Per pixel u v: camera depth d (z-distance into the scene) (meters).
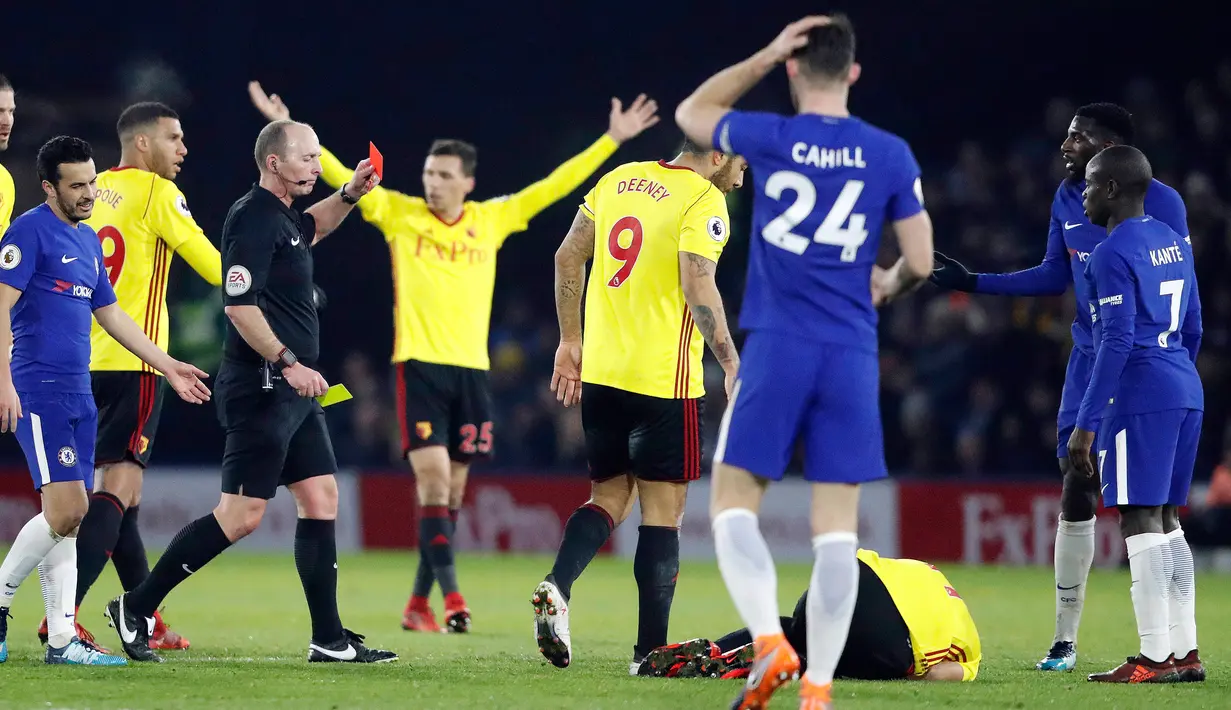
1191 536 55.00
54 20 79.62
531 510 60.69
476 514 61.22
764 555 16.59
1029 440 63.50
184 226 26.33
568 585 21.59
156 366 22.97
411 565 54.47
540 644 21.34
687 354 22.00
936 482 58.41
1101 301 22.09
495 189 81.00
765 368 16.86
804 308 16.88
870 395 16.95
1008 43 80.50
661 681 20.52
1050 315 65.31
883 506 58.72
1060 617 24.28
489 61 81.81
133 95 76.25
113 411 26.03
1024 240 70.25
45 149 22.09
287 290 22.75
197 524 22.62
